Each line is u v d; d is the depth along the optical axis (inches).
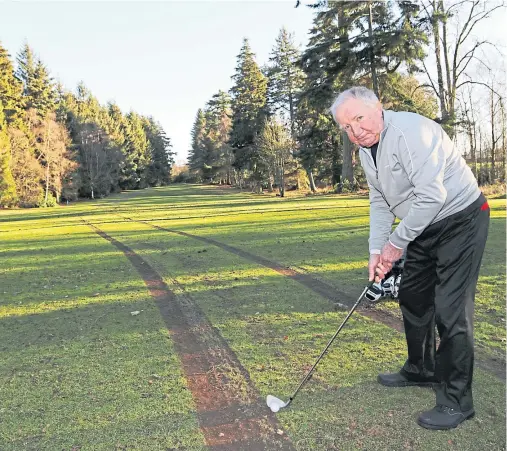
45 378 126.4
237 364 129.0
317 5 915.4
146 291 220.7
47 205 1600.6
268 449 89.5
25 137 1615.4
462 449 86.9
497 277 206.4
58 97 2193.7
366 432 93.6
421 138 90.3
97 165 2175.2
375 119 93.7
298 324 159.0
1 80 1628.9
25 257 362.9
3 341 158.7
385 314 165.3
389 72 900.0
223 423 99.7
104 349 146.1
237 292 207.0
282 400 108.1
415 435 91.9
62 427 100.8
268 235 400.8
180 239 416.2
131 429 98.8
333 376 118.7
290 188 1631.4
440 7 822.5
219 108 2564.0
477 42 825.5
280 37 1566.2
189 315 176.7
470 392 95.4
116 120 3122.5
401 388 111.6
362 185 1188.5
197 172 3329.2
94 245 414.9
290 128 1497.3
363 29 914.1
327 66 920.3
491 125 928.9
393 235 96.3
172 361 133.6
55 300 214.4
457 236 94.0
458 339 93.4
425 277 103.0
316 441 91.4
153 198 1635.1
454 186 92.9
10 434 98.7
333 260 266.2
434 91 906.1
